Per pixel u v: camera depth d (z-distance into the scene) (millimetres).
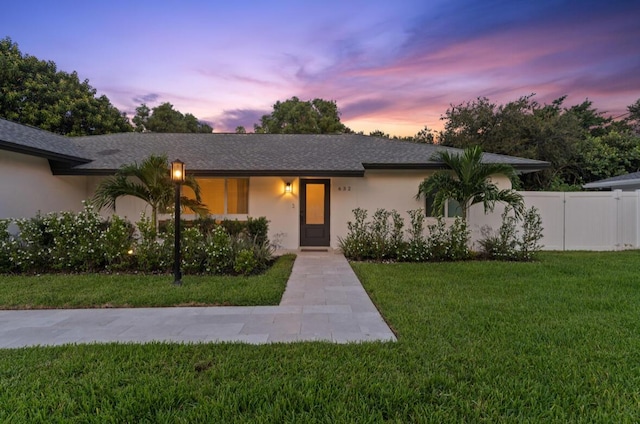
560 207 10375
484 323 4000
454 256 8422
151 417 2283
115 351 3285
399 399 2463
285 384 2672
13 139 8141
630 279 6137
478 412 2305
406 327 3889
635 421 2229
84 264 6980
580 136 18062
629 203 10344
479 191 8477
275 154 10906
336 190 10422
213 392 2574
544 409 2357
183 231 7215
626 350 3252
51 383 2711
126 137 12727
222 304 4934
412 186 10344
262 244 8516
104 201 8406
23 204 8648
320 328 3975
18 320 4258
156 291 5426
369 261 8516
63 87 17719
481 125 18031
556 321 4043
